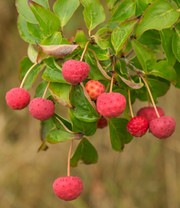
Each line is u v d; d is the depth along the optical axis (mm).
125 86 656
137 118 665
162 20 635
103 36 643
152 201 1457
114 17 661
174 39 657
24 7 674
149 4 657
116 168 1484
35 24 673
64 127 661
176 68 681
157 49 716
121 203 1455
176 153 1452
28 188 1531
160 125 659
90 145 692
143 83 684
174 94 1421
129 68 671
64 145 1555
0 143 1575
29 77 678
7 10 1709
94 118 645
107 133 1490
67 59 649
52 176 1537
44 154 1562
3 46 1708
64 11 667
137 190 1468
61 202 1504
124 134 689
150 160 1469
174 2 687
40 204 1513
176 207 1438
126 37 633
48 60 642
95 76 643
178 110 1430
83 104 646
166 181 1454
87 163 707
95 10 659
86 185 1488
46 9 652
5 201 1514
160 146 1464
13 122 1618
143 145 1479
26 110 1617
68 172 669
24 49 1693
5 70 1688
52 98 668
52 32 656
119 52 647
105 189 1472
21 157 1559
